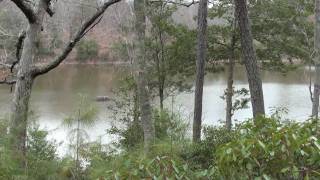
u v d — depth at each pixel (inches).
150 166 131.9
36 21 407.8
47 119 879.1
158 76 720.3
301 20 795.4
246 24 495.5
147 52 726.5
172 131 413.4
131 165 136.3
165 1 698.8
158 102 831.1
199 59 605.6
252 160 127.8
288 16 778.2
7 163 258.2
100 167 232.2
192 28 829.2
